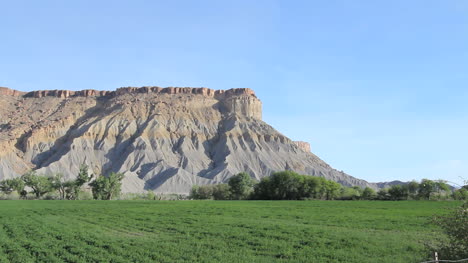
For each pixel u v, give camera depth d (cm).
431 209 7519
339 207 8269
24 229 4384
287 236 3712
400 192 13050
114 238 3691
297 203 10150
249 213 6456
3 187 14050
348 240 3475
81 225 4744
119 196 14938
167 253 2988
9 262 2773
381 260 2705
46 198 14412
